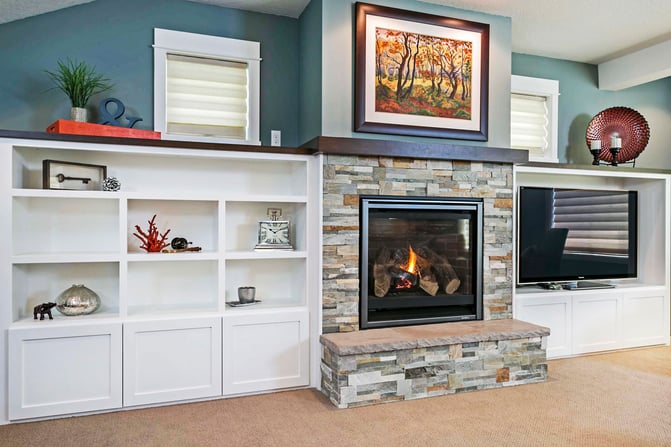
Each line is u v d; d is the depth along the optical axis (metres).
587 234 4.13
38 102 2.96
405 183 3.24
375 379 2.84
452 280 3.48
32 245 2.90
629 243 4.36
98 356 2.70
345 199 3.10
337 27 3.12
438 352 3.00
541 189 3.93
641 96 4.83
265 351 3.02
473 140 3.47
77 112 2.85
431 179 3.32
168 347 2.82
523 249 3.84
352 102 3.16
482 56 3.47
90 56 3.06
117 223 3.08
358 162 3.12
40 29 2.97
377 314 3.25
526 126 4.38
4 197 2.56
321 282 3.06
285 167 3.49
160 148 2.80
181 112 3.29
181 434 2.44
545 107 4.44
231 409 2.77
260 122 3.47
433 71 3.33
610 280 4.43
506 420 2.62
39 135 2.58
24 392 2.57
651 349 4.16
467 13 3.45
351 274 3.13
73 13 3.03
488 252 3.51
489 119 3.52
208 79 3.36
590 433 2.46
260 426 2.53
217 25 3.36
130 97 3.14
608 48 4.21
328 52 3.10
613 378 3.36
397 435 2.43
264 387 3.02
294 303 3.23
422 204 3.29
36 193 2.60
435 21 3.33
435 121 3.34
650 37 3.96
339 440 2.37
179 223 3.24
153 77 3.20
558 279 3.97
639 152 4.57
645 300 4.20
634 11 3.47
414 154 3.19
